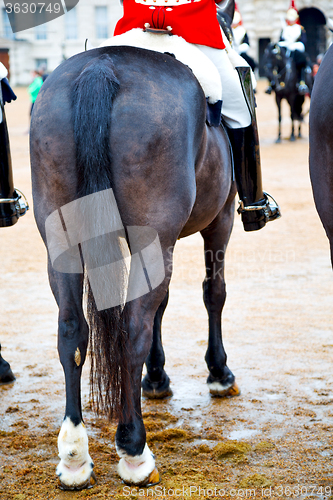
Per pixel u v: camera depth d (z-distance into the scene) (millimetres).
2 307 6418
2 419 4082
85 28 38688
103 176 2820
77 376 3033
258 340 5477
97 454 3600
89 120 2816
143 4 3646
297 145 17875
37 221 3137
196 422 4035
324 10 45938
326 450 3605
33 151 3066
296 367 4902
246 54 16812
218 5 4266
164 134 2959
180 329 5801
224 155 3758
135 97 2920
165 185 3008
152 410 4234
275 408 4215
